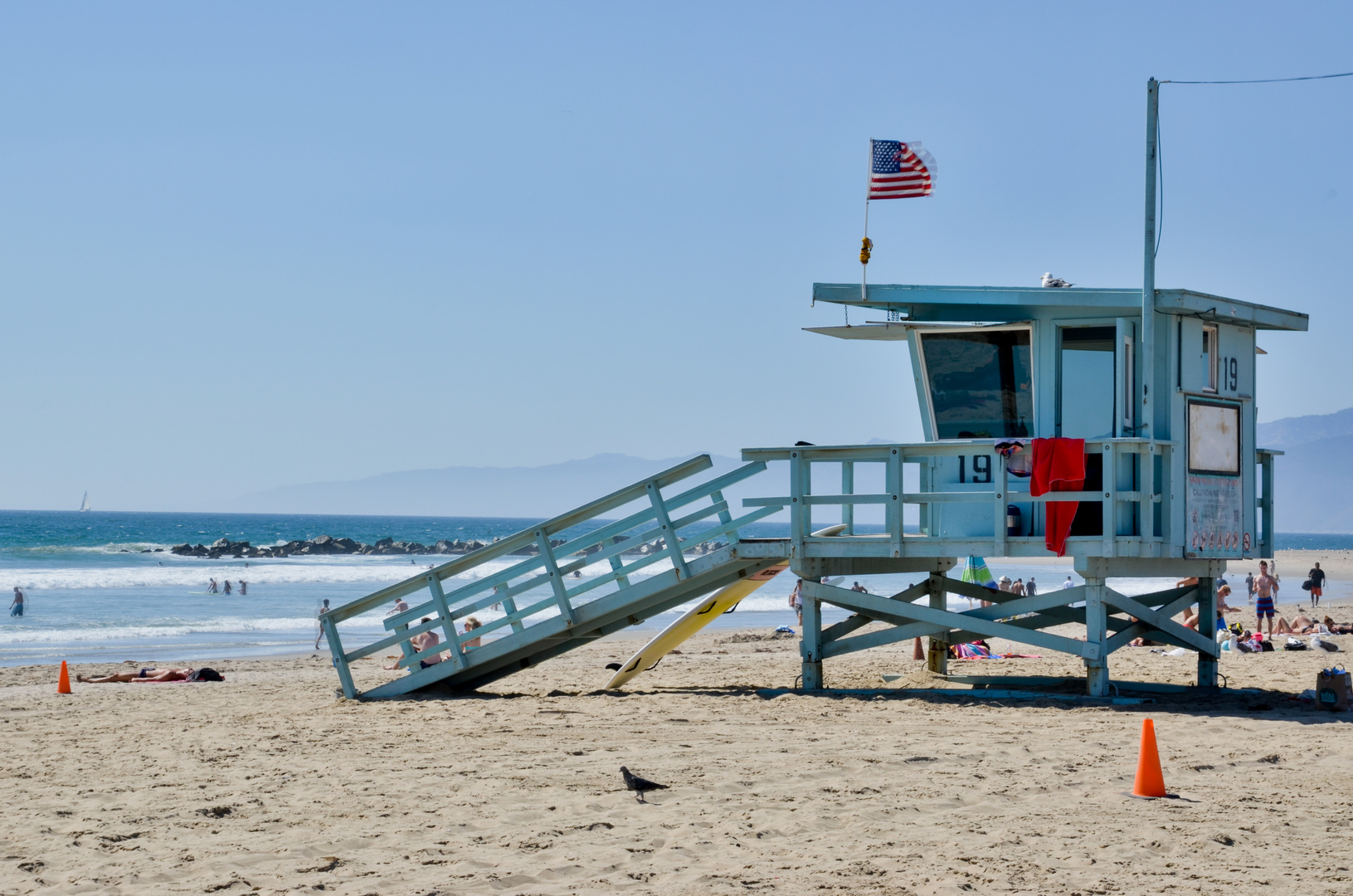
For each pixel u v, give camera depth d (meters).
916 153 13.77
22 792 8.82
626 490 14.31
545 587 58.69
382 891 6.15
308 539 148.62
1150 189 12.73
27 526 156.00
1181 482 13.02
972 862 6.61
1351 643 22.62
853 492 14.37
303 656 26.62
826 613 44.06
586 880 6.32
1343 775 8.91
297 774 9.37
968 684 14.84
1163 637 14.26
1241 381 14.35
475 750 10.35
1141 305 12.82
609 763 9.50
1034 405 13.57
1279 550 157.12
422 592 60.44
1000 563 97.62
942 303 13.52
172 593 53.28
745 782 8.70
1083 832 7.23
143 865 6.68
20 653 27.95
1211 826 7.36
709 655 23.98
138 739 11.62
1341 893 6.05
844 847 6.95
